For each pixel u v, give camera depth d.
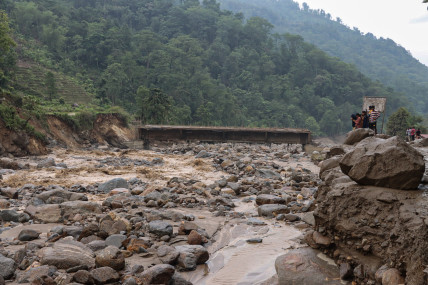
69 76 126.06
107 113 62.31
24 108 43.31
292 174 18.05
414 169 5.88
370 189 6.26
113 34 167.88
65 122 51.47
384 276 5.07
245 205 11.95
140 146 44.53
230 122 151.00
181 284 5.85
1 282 5.66
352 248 6.14
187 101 145.50
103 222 8.20
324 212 6.85
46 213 9.76
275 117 172.88
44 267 5.92
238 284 5.98
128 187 15.20
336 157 10.35
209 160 26.28
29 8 155.88
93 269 5.95
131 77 143.38
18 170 21.34
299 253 6.61
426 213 5.14
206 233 8.42
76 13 188.38
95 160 27.72
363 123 18.62
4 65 93.50
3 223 9.60
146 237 7.97
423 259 4.64
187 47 195.00
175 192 13.52
